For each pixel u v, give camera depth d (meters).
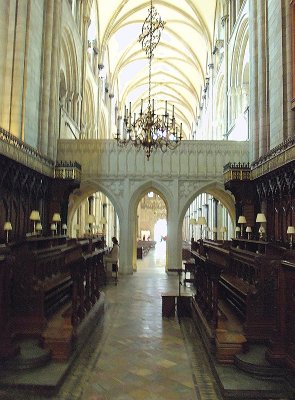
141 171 21.53
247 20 20.94
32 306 7.16
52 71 18.69
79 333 7.27
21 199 15.46
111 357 7.04
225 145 21.50
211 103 31.61
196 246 13.80
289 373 5.54
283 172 13.98
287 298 5.79
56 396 5.30
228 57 25.20
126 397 5.34
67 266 6.92
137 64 41.97
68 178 18.47
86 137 28.97
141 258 30.80
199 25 31.48
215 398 5.36
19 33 15.31
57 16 18.98
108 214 35.75
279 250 7.30
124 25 33.25
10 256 6.14
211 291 8.44
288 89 14.56
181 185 21.52
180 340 8.26
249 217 17.77
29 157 15.03
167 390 5.61
